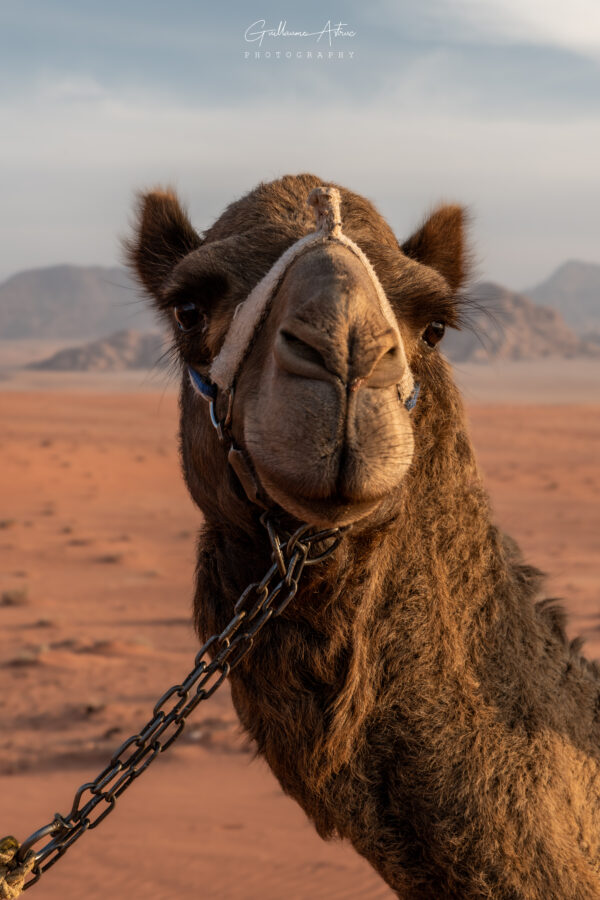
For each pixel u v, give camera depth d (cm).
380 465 276
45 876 1305
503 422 14475
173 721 306
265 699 334
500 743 335
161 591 3900
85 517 5956
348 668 326
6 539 5078
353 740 335
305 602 322
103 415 14638
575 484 7938
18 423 12700
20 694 2462
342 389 276
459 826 326
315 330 280
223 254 334
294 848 1392
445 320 354
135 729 2128
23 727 2186
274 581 327
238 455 311
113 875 1291
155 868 1314
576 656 390
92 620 3378
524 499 6944
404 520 341
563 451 11000
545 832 326
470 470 371
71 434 11450
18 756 1939
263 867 1312
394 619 338
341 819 339
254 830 1475
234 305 328
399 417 284
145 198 421
